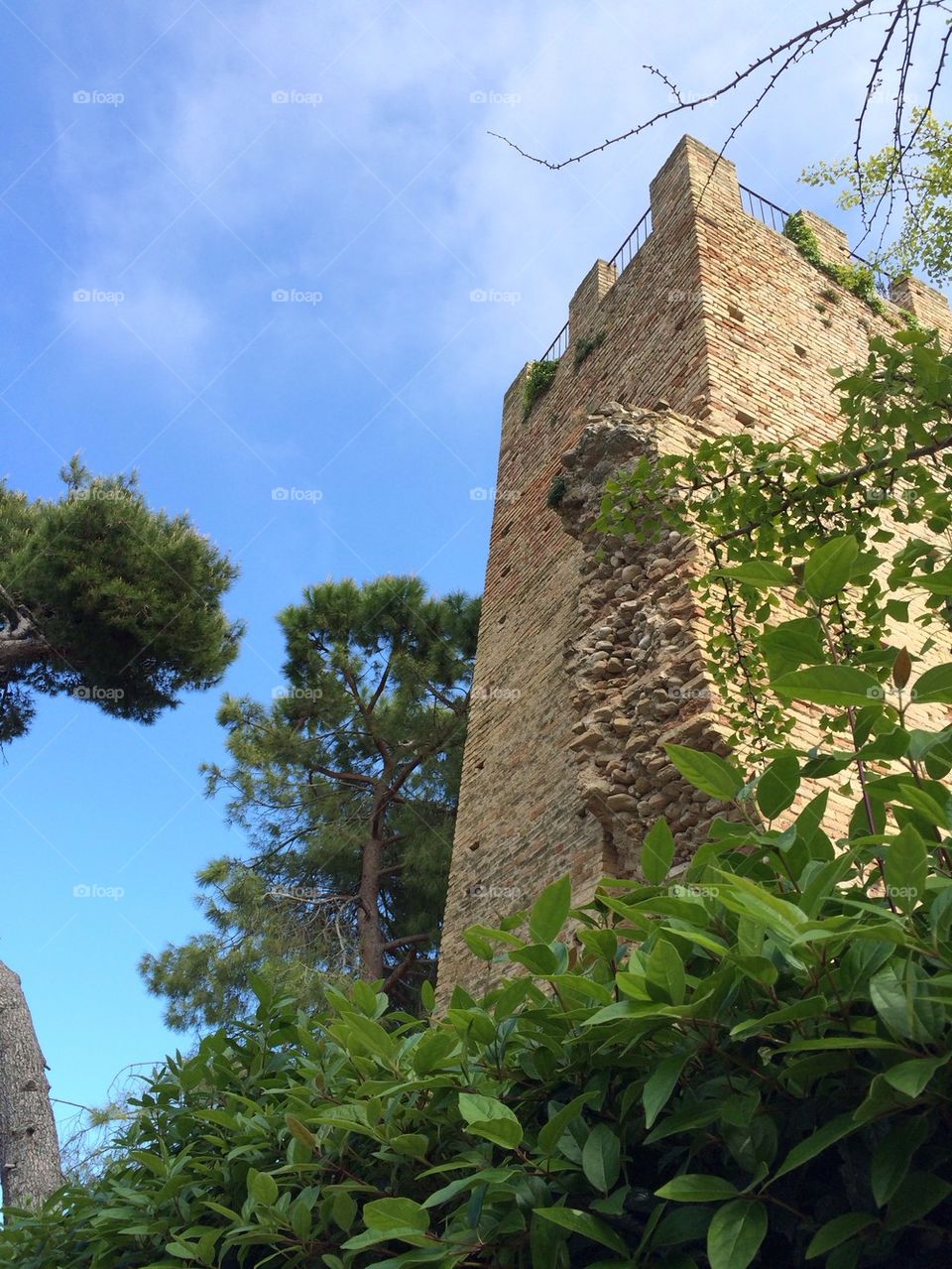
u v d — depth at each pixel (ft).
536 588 47.80
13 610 56.08
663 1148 7.70
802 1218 6.57
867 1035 6.36
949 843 7.50
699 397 36.83
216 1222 11.82
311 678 75.66
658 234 46.37
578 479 35.88
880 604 34.09
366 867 71.92
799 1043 6.09
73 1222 14.16
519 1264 7.63
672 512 20.06
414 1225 7.57
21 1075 34.60
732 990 7.07
